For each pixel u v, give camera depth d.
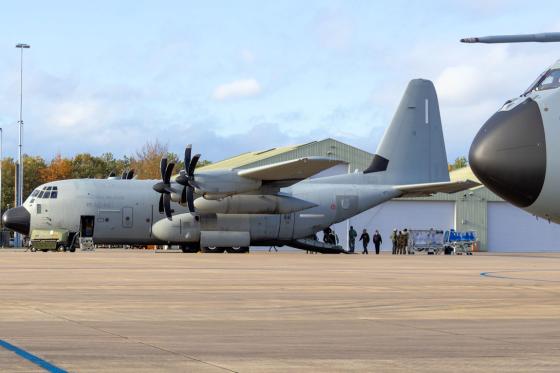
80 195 49.78
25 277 23.48
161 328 11.69
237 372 8.16
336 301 16.28
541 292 19.00
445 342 10.40
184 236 50.50
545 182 16.45
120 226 50.00
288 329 11.70
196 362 8.73
